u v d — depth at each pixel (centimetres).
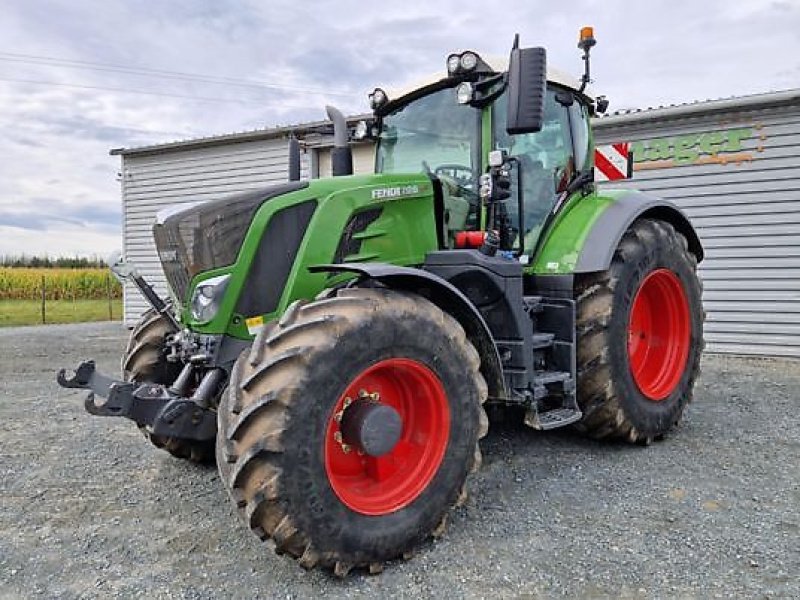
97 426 513
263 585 258
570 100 446
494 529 305
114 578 264
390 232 346
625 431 420
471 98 384
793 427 475
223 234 313
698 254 524
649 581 253
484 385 309
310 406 250
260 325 311
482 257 348
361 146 510
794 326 798
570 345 395
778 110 789
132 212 1327
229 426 252
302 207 319
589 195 466
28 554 287
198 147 1234
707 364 768
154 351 402
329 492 255
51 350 996
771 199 802
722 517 312
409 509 278
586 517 317
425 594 248
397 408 301
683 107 821
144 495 359
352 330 263
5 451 444
